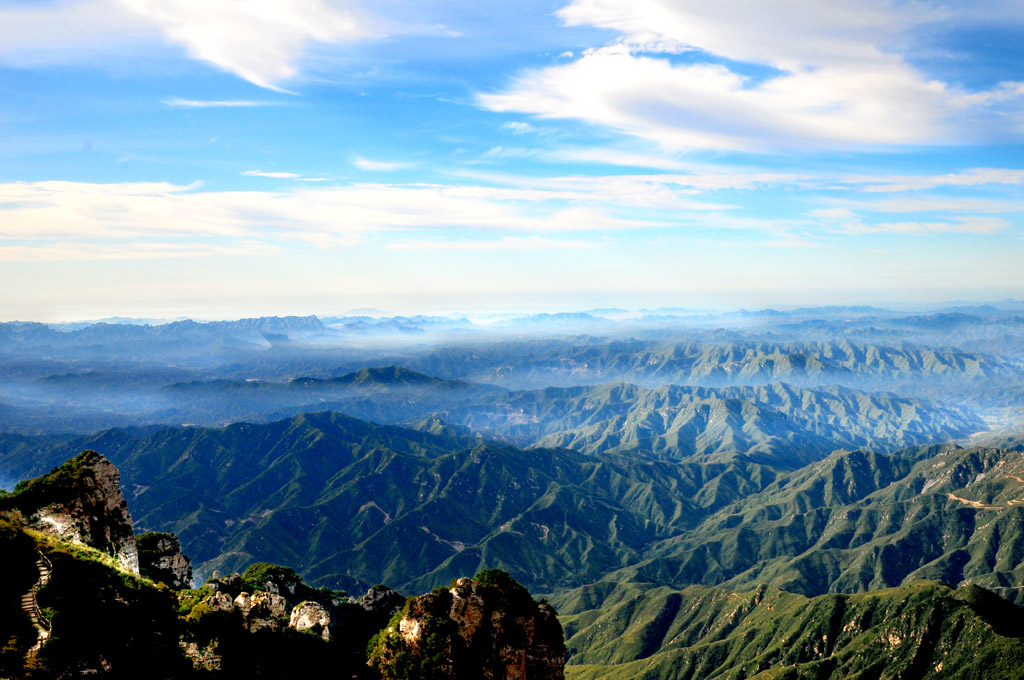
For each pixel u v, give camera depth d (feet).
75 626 248.93
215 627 310.45
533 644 355.97
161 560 422.41
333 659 354.54
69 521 304.71
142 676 262.47
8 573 246.88
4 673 224.33
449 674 331.36
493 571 370.12
